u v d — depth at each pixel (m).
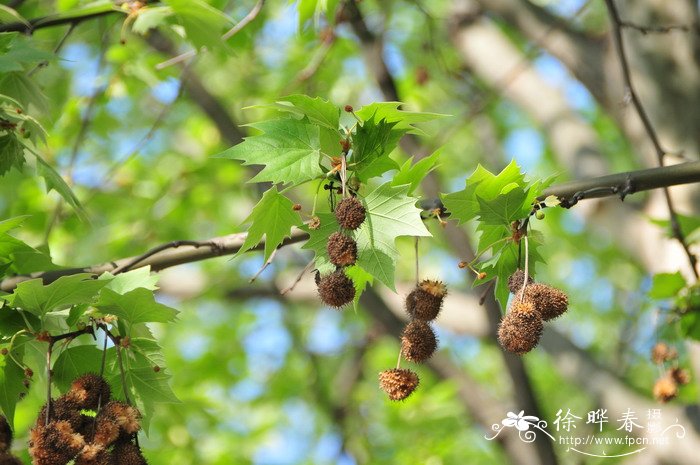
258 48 10.26
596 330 14.02
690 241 5.93
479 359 14.04
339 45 9.59
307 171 3.70
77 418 3.44
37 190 9.32
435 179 7.42
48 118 5.08
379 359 12.15
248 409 12.16
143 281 3.88
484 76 8.47
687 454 7.37
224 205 11.40
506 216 3.69
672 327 6.14
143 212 10.70
